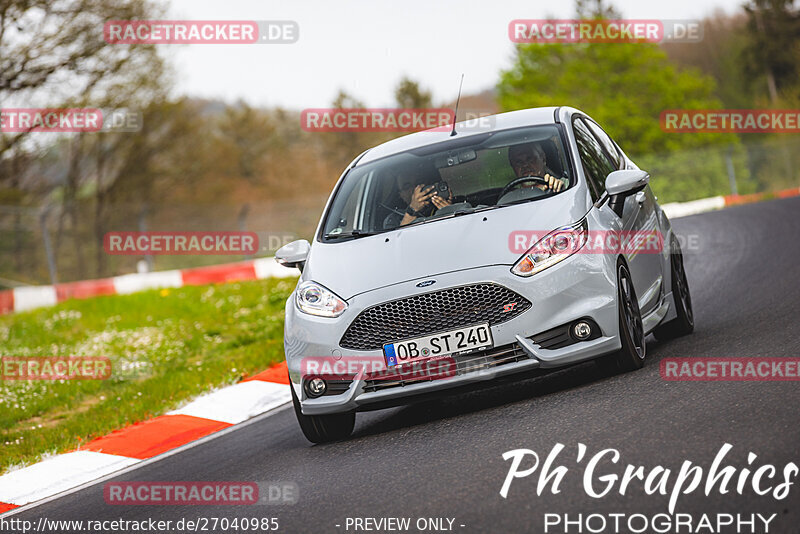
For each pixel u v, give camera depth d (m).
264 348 36.50
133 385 34.00
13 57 72.50
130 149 132.00
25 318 59.22
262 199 186.38
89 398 34.50
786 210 62.47
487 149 22.86
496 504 13.16
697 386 17.56
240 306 51.50
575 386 19.89
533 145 22.50
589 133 24.53
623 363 19.92
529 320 18.75
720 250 46.38
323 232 22.84
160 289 63.88
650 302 22.30
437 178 22.47
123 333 47.69
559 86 177.75
